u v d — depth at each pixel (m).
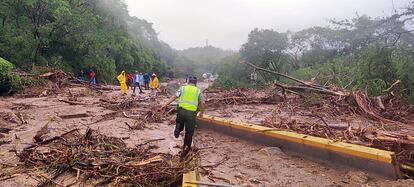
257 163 7.52
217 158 7.98
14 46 33.25
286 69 53.16
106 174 6.29
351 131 8.80
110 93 25.83
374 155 6.46
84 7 43.41
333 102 15.29
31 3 33.19
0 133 9.37
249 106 17.97
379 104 13.44
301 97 17.30
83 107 15.69
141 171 6.33
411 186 5.85
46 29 36.59
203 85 76.06
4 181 6.02
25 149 7.43
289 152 8.38
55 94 20.94
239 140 9.94
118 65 62.72
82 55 43.25
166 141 9.61
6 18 35.12
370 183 6.20
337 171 6.99
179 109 7.64
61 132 10.05
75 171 6.45
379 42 17.88
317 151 7.62
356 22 24.95
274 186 6.19
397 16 18.11
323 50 52.44
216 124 11.02
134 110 15.48
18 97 18.97
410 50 17.00
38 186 5.79
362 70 17.47
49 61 36.62
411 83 15.64
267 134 9.05
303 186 6.20
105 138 8.58
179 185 6.16
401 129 11.30
